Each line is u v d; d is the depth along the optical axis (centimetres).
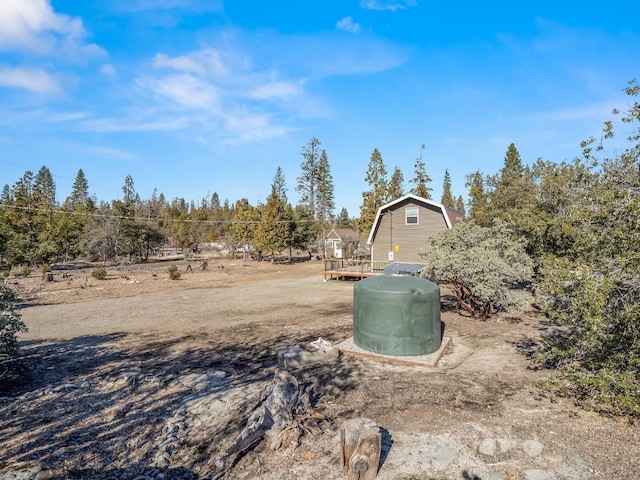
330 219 5588
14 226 3369
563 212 1126
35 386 669
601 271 526
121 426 518
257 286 2058
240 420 522
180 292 1845
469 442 454
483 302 1099
